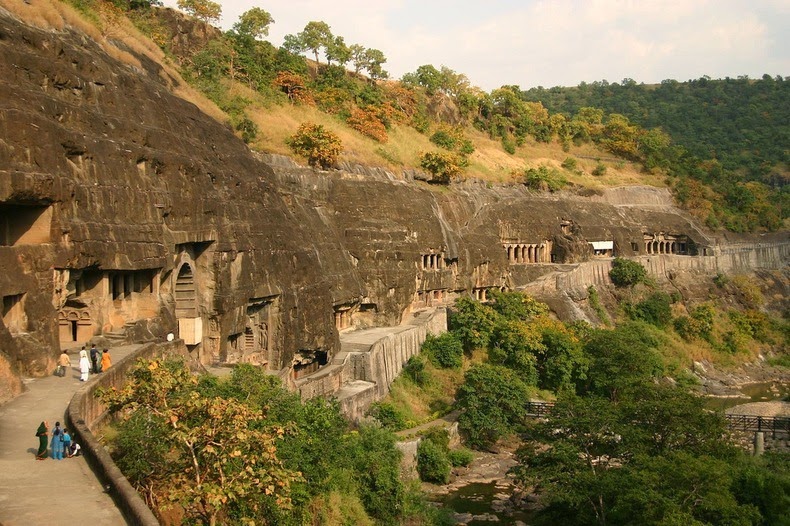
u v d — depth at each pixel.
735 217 161.00
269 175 61.53
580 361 75.31
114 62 49.84
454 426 61.88
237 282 50.41
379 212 80.31
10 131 33.75
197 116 55.31
